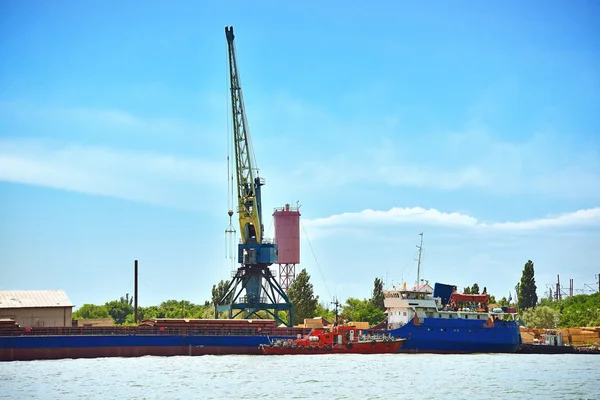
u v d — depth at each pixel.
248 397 109.50
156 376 130.00
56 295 177.12
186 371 136.75
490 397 111.06
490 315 182.00
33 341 158.38
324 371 137.50
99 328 168.12
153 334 168.50
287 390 115.31
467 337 179.50
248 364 149.12
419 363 153.62
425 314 179.88
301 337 175.00
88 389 115.75
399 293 181.00
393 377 130.50
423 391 115.50
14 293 174.38
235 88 197.75
